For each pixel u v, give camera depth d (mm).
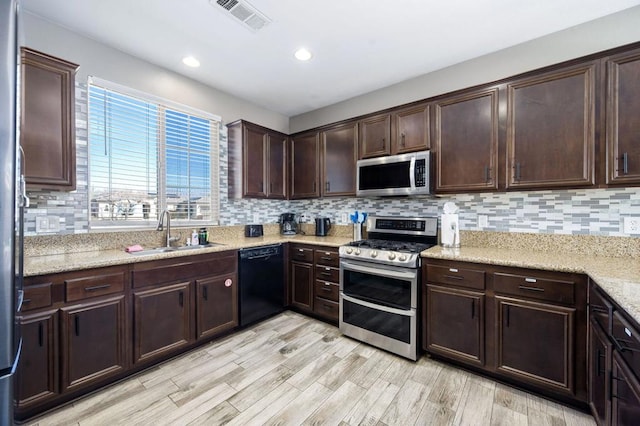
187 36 2164
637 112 1617
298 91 3164
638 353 1009
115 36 2176
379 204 3131
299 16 1923
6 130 871
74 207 2137
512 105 2045
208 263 2416
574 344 1603
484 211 2436
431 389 1834
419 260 2197
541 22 1986
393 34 2123
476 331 1935
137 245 2291
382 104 3072
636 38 1833
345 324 2602
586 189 1883
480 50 2340
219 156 3158
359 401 1724
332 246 2801
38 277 1554
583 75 1789
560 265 1652
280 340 2537
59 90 1857
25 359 1509
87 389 1768
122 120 2428
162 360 2152
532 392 1786
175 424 1535
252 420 1569
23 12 1894
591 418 1560
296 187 3572
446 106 2365
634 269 1543
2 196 867
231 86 3047
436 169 2418
